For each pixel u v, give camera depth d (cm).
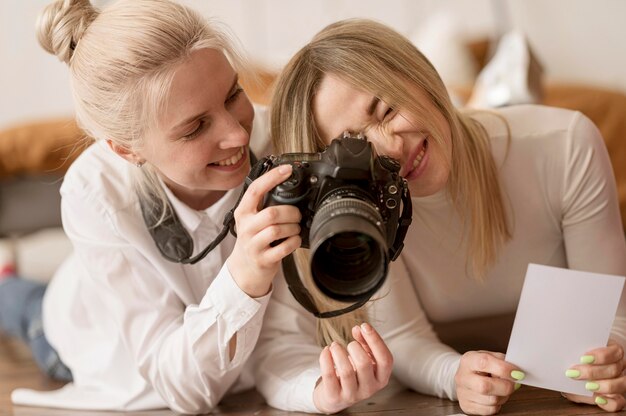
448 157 123
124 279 139
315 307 122
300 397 129
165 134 119
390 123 118
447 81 329
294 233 110
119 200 138
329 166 105
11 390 187
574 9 370
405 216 114
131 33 118
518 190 138
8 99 369
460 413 122
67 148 249
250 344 128
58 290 183
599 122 242
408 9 380
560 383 117
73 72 127
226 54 131
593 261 137
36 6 365
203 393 134
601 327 114
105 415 150
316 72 121
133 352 140
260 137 143
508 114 142
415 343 138
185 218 136
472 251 138
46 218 258
